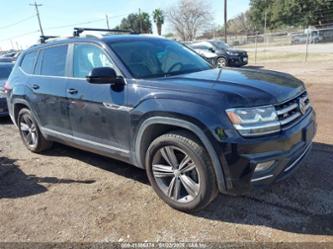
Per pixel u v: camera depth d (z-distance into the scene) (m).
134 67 3.63
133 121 3.41
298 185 3.63
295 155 3.00
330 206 3.20
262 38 44.88
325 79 10.83
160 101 3.15
